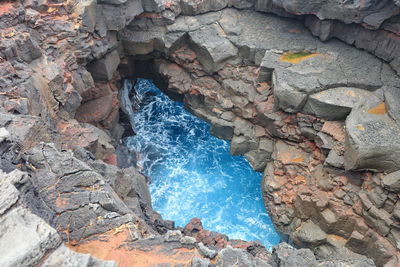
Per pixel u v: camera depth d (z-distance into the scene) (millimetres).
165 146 30109
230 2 26703
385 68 21453
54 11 18672
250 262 8633
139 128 31641
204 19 25719
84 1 19391
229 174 27859
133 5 22297
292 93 20484
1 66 14602
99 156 18828
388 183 17266
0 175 7219
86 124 19734
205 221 25047
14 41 15664
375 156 17547
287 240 23078
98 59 22281
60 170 10602
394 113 18641
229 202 26094
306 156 22641
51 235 5953
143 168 28312
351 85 20641
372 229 18609
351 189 19500
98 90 23609
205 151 29625
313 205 20641
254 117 24375
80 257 6027
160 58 27453
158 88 31906
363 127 18344
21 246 5664
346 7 20656
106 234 9398
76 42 19156
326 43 23656
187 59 25891
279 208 22922
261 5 25594
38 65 16797
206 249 8992
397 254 17438
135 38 24844
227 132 26391
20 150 10547
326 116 20359
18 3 17078
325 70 21500
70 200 9992
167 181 27547
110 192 10711
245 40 24156
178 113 32844
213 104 26344
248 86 24453
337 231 20047
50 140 13234
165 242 9250
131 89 32875
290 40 24031
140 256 8836
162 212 25531
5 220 6047
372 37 21656
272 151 24234
